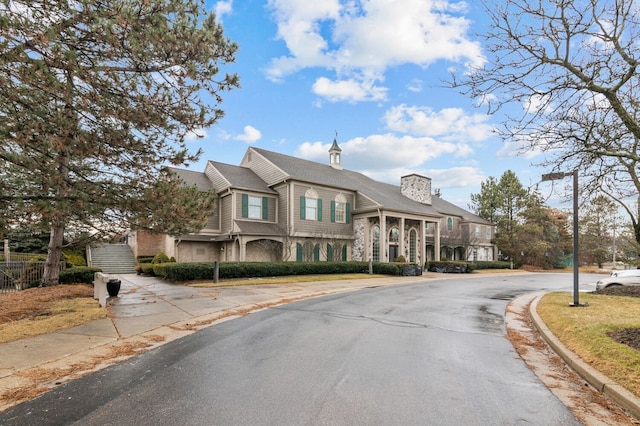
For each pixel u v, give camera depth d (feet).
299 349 18.92
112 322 25.26
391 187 109.60
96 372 15.29
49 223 24.54
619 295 39.58
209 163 81.05
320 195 78.59
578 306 30.96
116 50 22.41
